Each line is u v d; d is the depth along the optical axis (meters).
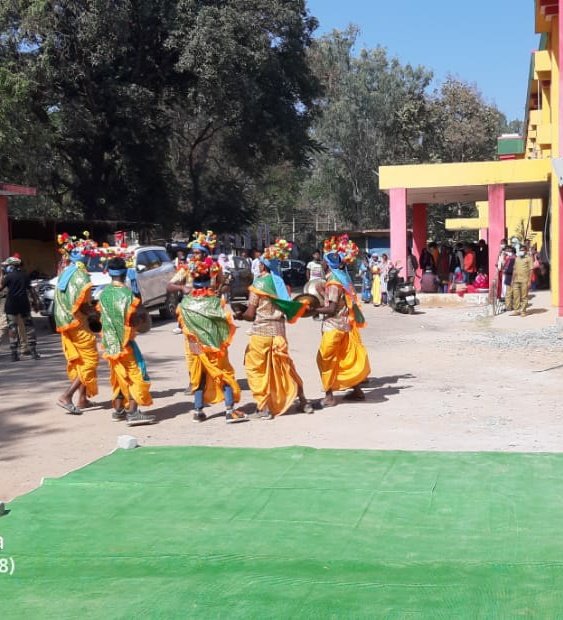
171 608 4.07
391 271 23.45
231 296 27.48
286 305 8.84
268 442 7.84
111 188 35.84
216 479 6.39
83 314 9.41
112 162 35.16
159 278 21.31
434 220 55.75
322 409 9.33
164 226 37.44
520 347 14.56
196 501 5.84
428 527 5.20
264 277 8.88
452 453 7.07
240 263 28.98
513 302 20.66
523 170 23.73
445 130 55.78
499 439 7.70
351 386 9.52
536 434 7.87
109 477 6.49
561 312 18.20
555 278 19.94
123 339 8.69
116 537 5.16
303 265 41.62
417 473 6.44
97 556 4.84
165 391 10.80
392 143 57.78
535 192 27.22
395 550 4.81
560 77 18.73
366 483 6.19
